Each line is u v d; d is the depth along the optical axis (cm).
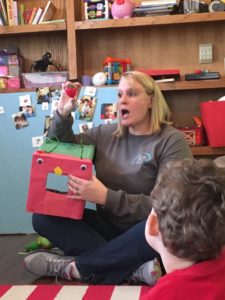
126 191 179
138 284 165
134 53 310
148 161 176
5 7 297
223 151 275
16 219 281
